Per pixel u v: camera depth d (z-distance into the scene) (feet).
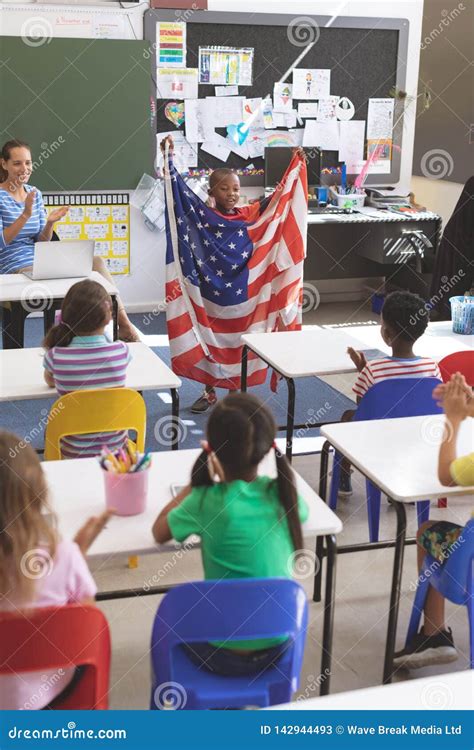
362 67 19.74
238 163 19.38
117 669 7.75
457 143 20.39
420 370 9.67
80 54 17.60
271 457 7.59
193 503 5.89
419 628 8.28
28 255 14.43
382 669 7.90
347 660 8.02
